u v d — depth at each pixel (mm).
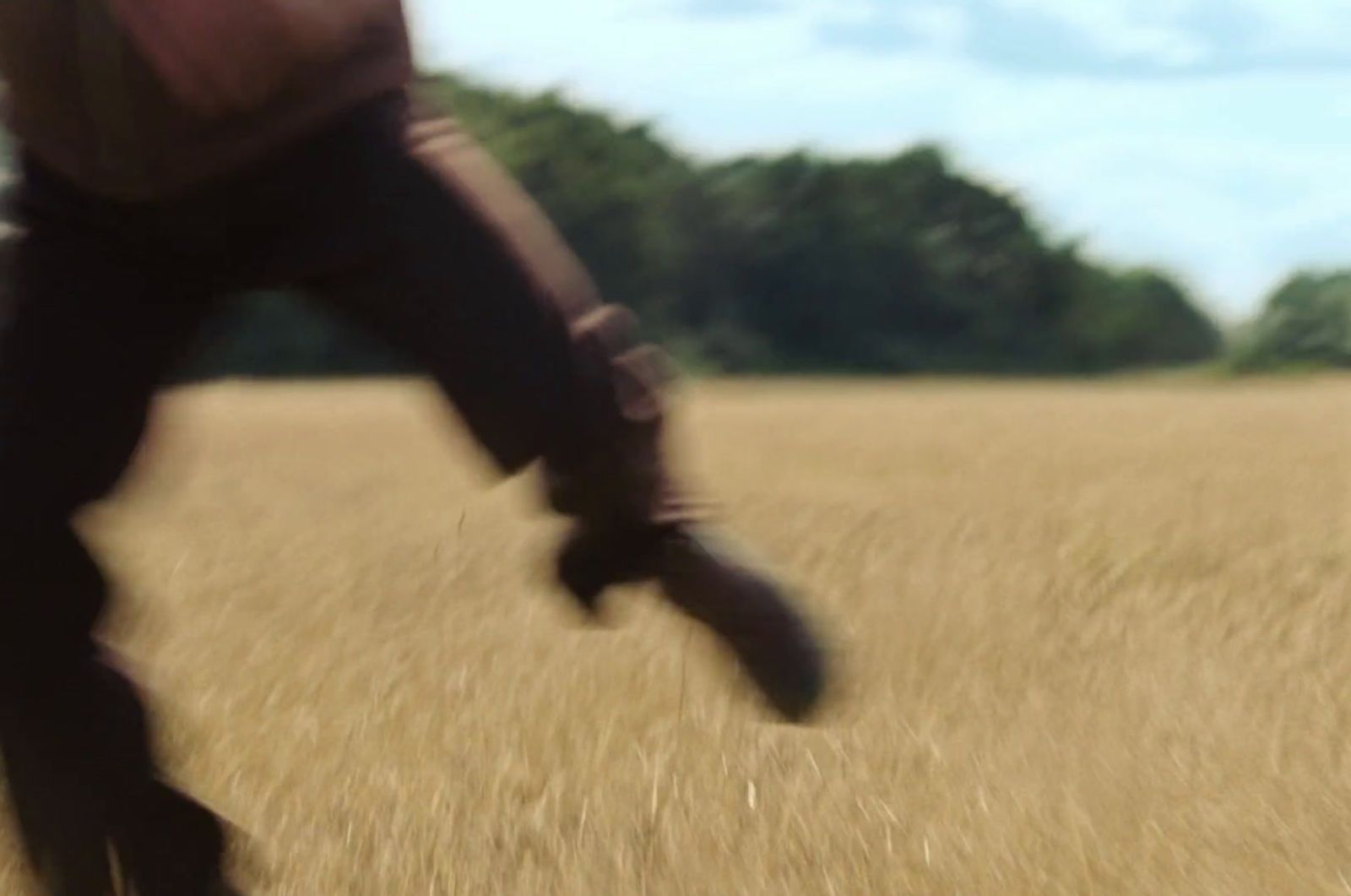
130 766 2578
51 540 2518
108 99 2453
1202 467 14406
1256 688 5250
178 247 2539
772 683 2621
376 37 2531
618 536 2611
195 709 4957
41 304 2555
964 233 61906
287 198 2520
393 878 3660
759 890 3633
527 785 4270
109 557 2639
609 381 2525
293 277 2588
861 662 5570
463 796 4176
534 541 9016
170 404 2711
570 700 5078
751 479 13141
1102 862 3695
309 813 4070
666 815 4012
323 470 14562
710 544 2619
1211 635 6062
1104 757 4520
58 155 2518
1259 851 3779
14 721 2543
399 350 2592
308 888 3631
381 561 8211
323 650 5875
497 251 2521
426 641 6039
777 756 4488
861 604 6715
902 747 4562
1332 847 3803
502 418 2518
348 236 2529
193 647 5949
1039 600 6801
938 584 7246
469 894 3615
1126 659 5684
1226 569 7648
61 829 2590
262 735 4723
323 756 4547
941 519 9883
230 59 2432
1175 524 9594
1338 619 6371
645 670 5480
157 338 2600
